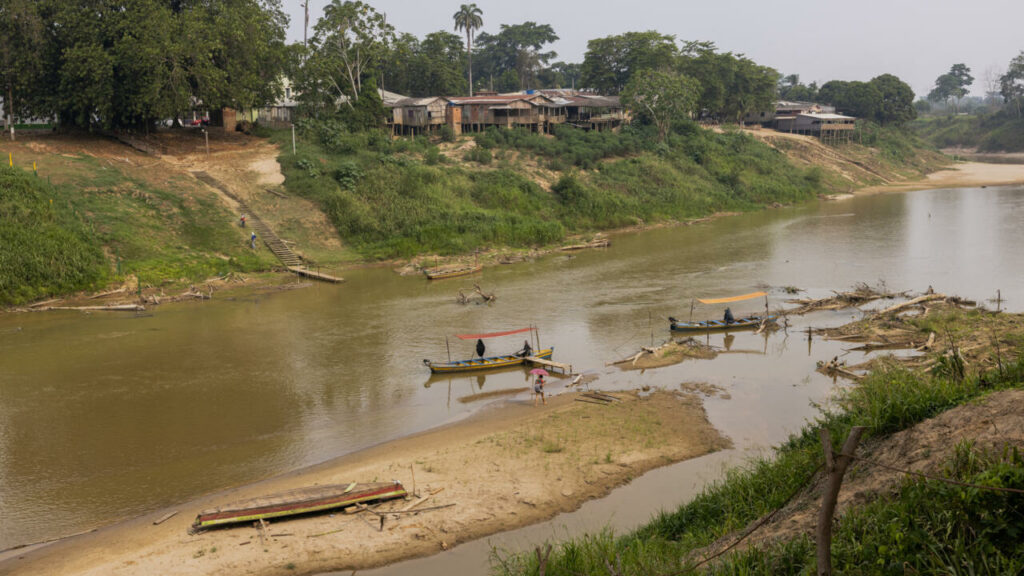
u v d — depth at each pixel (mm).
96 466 23781
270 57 74188
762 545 13773
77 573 17500
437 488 21359
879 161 127000
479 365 33562
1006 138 173375
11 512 20828
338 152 75500
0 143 62625
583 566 14281
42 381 32125
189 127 82188
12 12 58531
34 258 46500
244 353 36406
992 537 10984
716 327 39438
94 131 70375
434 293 50094
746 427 25750
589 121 104250
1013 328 33844
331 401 29828
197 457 24438
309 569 17500
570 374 32969
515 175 78812
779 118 135500
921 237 67625
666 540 16625
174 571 17453
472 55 170625
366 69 87750
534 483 21609
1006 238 65188
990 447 12789
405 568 17438
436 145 87438
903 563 11156
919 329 36344
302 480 22281
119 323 42000
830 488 9484
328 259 59375
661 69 111875
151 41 60781
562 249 66688
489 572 17016
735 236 72688
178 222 57438
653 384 31031
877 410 17031
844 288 48812
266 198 65125
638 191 85812
